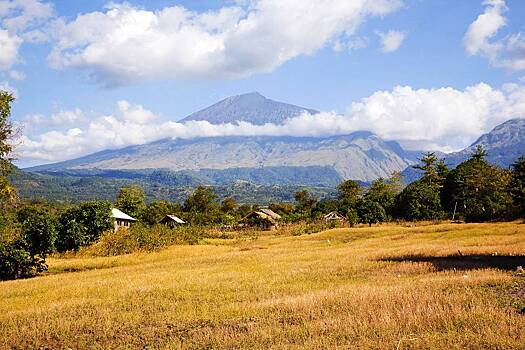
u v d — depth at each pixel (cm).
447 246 3098
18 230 3456
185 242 4844
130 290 1808
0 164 3372
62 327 1244
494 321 1032
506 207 6744
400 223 7281
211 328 1193
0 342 1138
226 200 15575
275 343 1013
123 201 9988
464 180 8869
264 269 2414
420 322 1071
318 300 1373
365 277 1959
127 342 1111
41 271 3080
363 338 987
